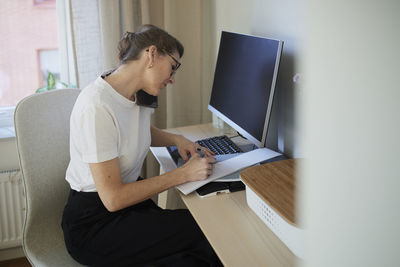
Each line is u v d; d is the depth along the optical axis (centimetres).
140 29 151
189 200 137
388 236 45
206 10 241
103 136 135
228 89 186
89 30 224
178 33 240
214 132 207
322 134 49
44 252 154
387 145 43
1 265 239
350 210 47
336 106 47
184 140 176
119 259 141
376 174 44
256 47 162
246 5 193
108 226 144
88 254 143
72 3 218
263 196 117
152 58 142
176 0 235
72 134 142
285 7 160
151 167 247
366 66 43
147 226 141
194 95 250
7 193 227
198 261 138
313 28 49
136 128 149
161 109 254
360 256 47
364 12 43
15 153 232
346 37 45
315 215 52
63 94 166
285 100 169
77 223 145
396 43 41
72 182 150
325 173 49
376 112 43
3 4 236
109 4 220
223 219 126
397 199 43
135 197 136
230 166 151
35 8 241
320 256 52
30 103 154
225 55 192
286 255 108
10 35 242
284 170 136
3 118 244
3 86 248
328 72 47
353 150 45
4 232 232
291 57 160
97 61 229
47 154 158
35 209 155
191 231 140
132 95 149
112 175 135
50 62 251
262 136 153
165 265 141
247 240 115
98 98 136
